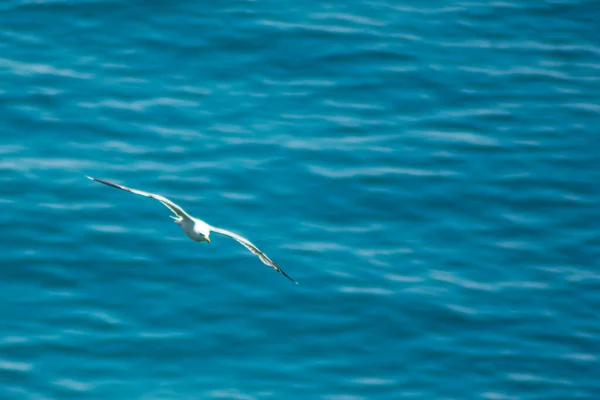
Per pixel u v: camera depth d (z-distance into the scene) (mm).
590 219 35812
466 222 35344
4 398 28922
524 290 33156
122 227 33938
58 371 29688
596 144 38656
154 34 41750
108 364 29984
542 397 29938
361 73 40781
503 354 31078
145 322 31188
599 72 41969
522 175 37156
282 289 32375
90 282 32250
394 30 43000
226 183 35562
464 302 32438
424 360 30734
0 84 38594
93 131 37250
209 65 40594
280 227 34281
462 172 37062
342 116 38812
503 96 40406
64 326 30891
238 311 31672
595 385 30312
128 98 38719
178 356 30359
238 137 37438
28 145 36500
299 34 42219
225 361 30250
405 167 37000
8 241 33094
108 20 42250
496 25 43938
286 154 36875
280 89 39812
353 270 33094
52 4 42688
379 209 35344
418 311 32031
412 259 33812
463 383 30172
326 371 30141
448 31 43344
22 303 31484
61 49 40719
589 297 33062
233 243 33562
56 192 34781
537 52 42688
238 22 42562
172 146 36844
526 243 34812
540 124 39344
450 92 40312
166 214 34469
